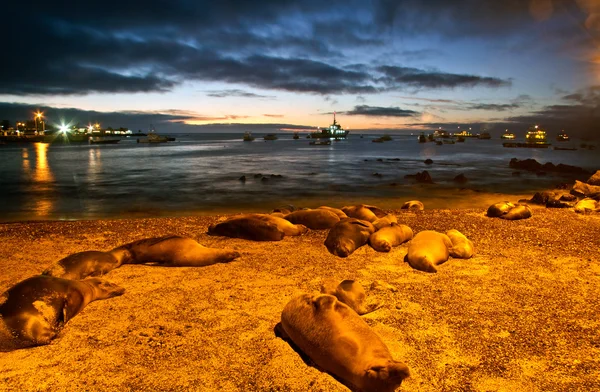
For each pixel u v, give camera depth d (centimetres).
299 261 748
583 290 612
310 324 403
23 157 5066
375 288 606
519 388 374
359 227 858
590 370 404
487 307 548
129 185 2355
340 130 18888
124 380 386
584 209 1270
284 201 1805
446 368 404
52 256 784
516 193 2077
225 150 7431
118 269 691
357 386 352
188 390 371
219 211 1564
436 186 2341
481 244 873
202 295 587
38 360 419
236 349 439
